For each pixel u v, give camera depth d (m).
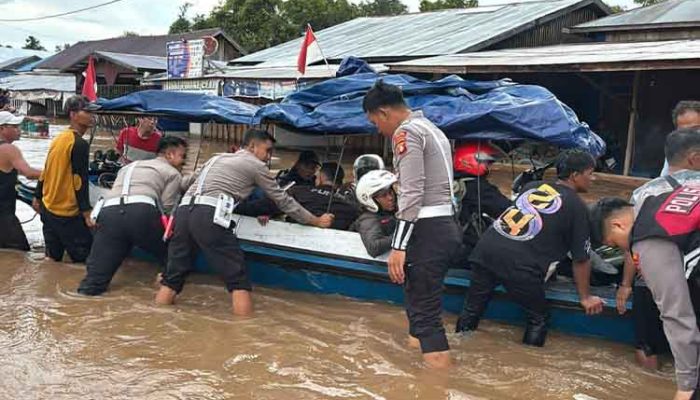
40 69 43.53
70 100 6.22
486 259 4.43
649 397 3.88
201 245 5.09
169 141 5.98
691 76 15.71
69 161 6.15
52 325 4.75
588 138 5.09
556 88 18.19
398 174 4.04
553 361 4.34
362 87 5.80
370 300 5.45
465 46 18.47
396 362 4.27
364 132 5.25
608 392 3.92
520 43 19.95
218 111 6.62
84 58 34.31
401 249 3.97
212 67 25.45
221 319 4.98
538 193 4.41
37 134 24.98
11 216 6.86
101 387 3.78
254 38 36.31
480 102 5.01
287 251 5.57
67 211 6.25
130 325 4.80
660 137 16.22
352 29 26.25
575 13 21.03
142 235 5.54
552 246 4.30
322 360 4.27
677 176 3.40
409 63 16.22
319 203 5.71
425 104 5.18
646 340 4.25
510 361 4.32
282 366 4.16
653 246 3.16
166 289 5.28
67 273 6.10
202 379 3.93
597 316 4.64
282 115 5.48
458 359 4.32
